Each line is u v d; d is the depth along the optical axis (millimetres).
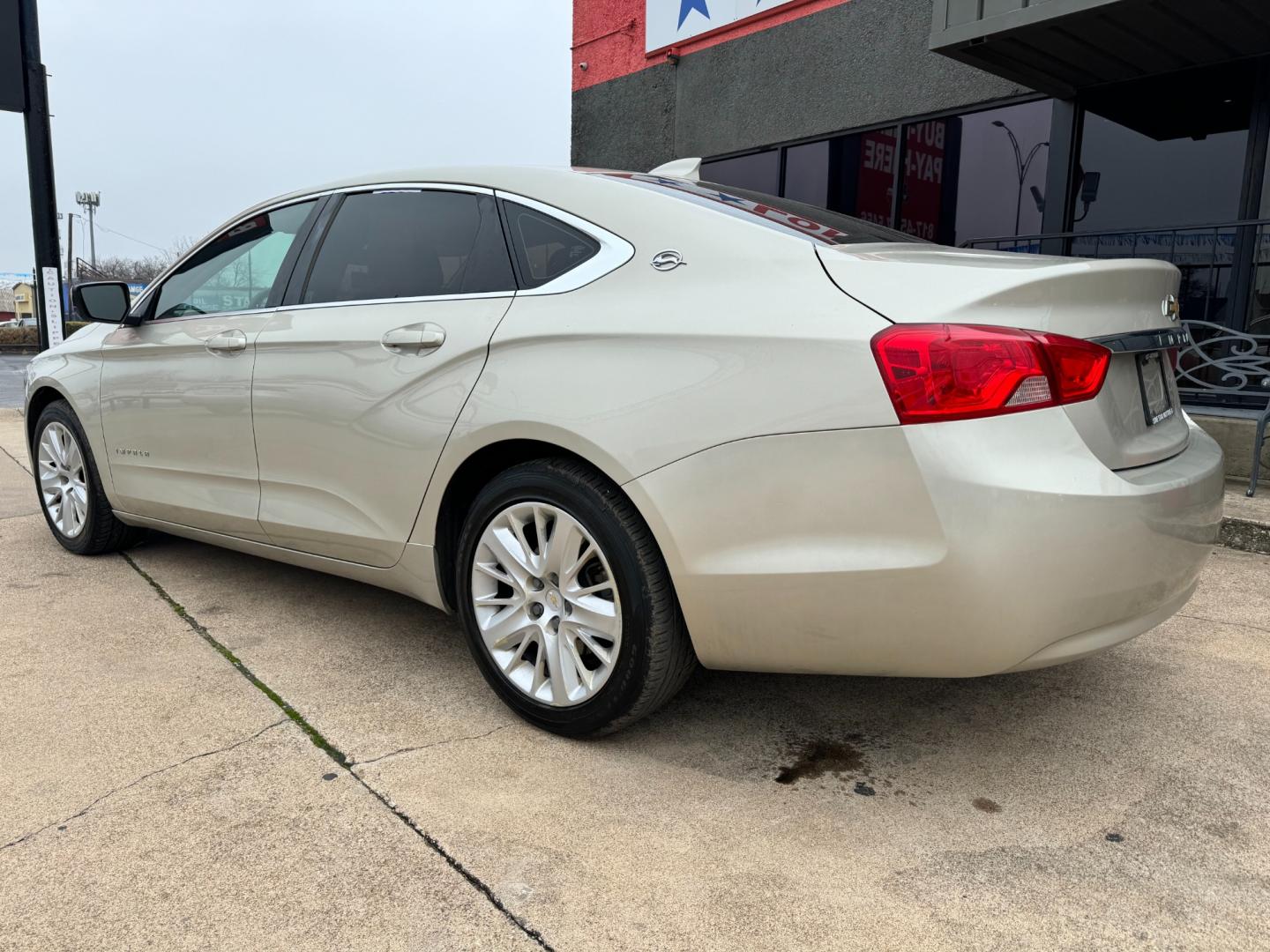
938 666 1913
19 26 10031
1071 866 1853
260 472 3039
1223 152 5973
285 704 2553
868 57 7512
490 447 2410
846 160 7883
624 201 2385
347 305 2826
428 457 2490
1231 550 4203
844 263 2025
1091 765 2270
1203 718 2525
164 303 3568
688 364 2051
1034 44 5562
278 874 1788
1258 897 1756
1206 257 6113
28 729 2375
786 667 2098
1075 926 1667
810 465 1900
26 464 6742
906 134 7449
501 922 1662
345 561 2861
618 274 2277
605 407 2137
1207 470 2199
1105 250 6520
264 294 3133
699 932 1643
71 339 4086
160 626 3162
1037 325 1872
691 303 2117
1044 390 1838
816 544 1915
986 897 1748
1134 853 1898
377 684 2705
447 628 3186
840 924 1669
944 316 1838
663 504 2051
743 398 1972
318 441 2807
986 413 1796
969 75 6887
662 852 1883
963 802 2094
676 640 2184
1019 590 1789
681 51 9055
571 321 2260
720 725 2479
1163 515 1954
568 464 2262
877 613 1887
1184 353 5582
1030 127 6758
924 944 1617
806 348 1918
